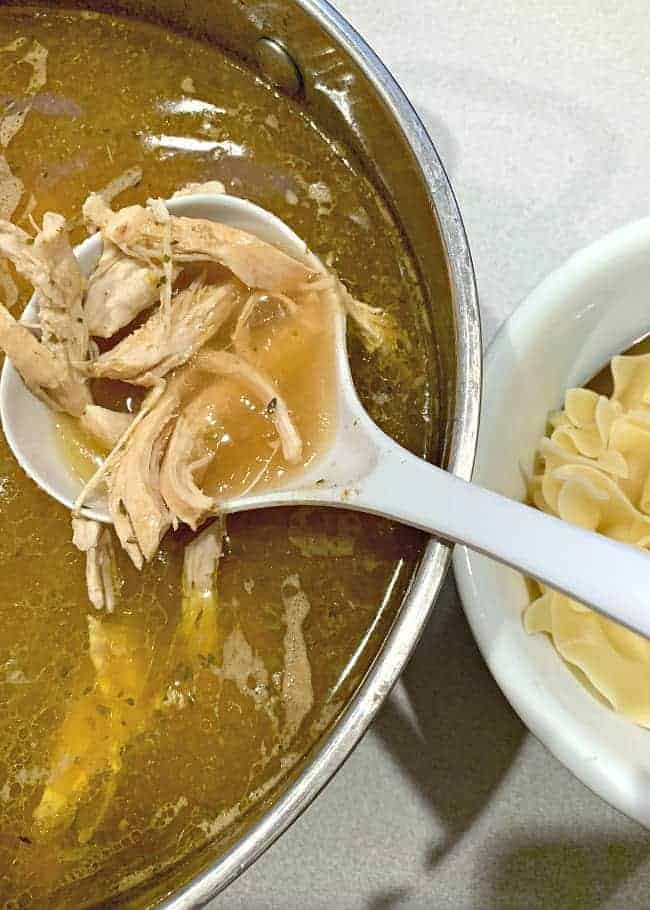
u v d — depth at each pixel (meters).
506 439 0.37
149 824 0.37
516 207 0.44
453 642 0.41
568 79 0.45
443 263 0.36
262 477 0.36
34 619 0.38
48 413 0.38
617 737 0.35
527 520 0.32
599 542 0.31
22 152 0.41
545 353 0.38
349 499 0.35
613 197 0.44
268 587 0.38
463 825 0.41
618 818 0.40
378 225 0.40
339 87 0.38
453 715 0.41
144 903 0.36
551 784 0.41
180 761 0.37
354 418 0.36
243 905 0.41
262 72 0.40
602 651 0.37
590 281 0.37
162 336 0.36
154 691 0.38
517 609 0.37
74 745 0.38
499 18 0.45
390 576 0.38
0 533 0.38
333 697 0.37
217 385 0.37
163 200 0.38
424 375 0.39
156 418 0.36
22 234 0.37
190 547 0.38
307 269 0.37
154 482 0.36
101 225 0.37
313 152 0.40
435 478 0.34
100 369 0.36
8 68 0.41
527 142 0.44
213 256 0.36
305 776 0.33
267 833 0.33
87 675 0.38
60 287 0.36
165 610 0.38
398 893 0.40
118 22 0.41
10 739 0.38
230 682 0.38
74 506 0.36
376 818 0.41
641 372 0.40
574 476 0.38
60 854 0.37
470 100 0.45
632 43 0.45
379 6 0.46
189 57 0.41
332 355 0.37
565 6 0.45
